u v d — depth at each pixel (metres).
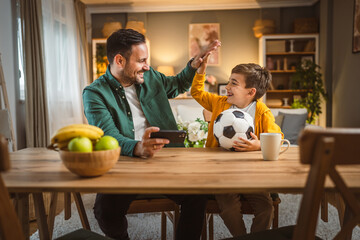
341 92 4.77
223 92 6.05
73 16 4.86
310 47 5.59
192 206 1.25
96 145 0.95
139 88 1.64
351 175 0.93
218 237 1.91
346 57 4.58
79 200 1.54
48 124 3.68
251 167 1.05
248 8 5.99
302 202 0.73
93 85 1.53
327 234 1.95
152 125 1.66
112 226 1.29
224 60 6.10
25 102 3.47
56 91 4.07
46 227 1.14
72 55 4.72
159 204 1.41
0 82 2.98
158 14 6.13
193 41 6.10
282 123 3.69
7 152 0.69
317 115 5.30
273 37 5.56
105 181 0.89
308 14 5.91
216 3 5.91
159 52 6.18
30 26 3.54
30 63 3.51
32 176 0.96
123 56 1.49
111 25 5.64
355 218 0.73
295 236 0.74
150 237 1.95
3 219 0.70
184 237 1.24
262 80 1.59
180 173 0.97
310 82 5.11
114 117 1.53
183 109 3.71
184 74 1.82
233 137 1.32
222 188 0.82
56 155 1.31
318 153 0.66
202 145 1.87
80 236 1.04
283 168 1.03
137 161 1.15
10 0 3.38
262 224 1.30
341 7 4.74
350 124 4.49
